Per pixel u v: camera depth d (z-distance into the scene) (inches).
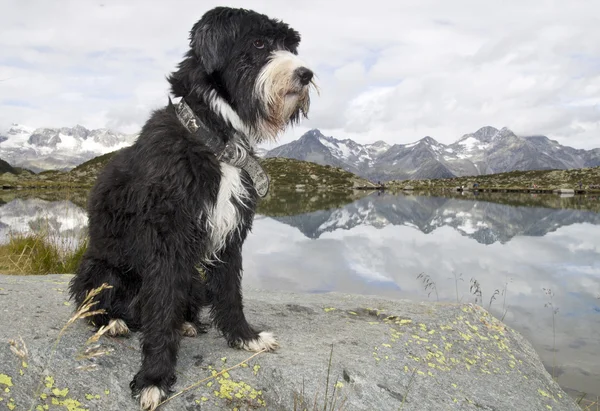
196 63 37.5
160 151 33.6
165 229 33.4
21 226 170.4
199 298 42.5
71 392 33.1
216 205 35.3
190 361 38.4
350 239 215.6
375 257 168.4
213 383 36.0
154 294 33.7
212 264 39.7
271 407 35.3
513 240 223.9
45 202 319.6
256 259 156.8
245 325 41.3
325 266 147.6
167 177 33.1
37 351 35.1
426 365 43.4
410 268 150.1
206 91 36.4
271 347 41.1
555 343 84.4
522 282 132.6
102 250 38.4
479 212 407.8
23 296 46.5
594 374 71.2
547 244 209.8
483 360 48.4
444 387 40.9
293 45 43.1
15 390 31.9
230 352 40.1
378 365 40.9
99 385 34.2
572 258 173.2
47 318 41.0
